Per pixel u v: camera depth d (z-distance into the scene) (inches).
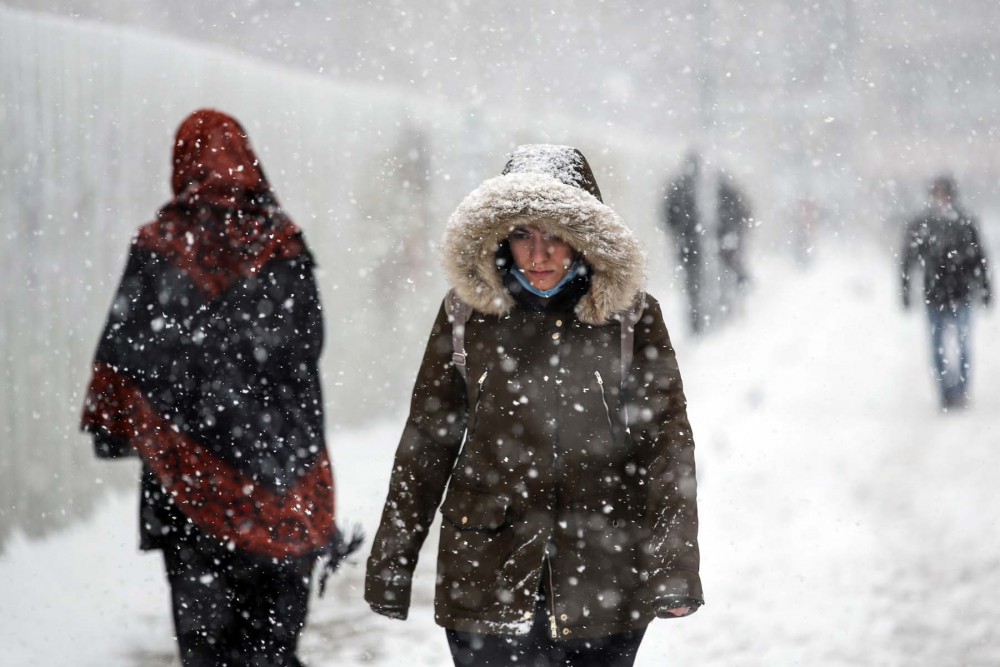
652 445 366.6
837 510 832.3
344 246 1064.8
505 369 362.3
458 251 358.6
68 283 719.1
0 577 619.5
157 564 681.6
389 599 376.8
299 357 443.5
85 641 561.3
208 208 442.3
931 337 1226.6
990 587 639.1
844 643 565.3
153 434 431.2
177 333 432.8
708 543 762.8
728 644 568.4
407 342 1189.1
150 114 800.3
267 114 951.6
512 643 364.2
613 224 356.2
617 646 366.0
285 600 442.0
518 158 376.8
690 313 2000.5
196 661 438.9
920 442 1061.1
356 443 1053.8
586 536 360.8
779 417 1235.9
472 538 361.4
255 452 434.0
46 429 698.2
